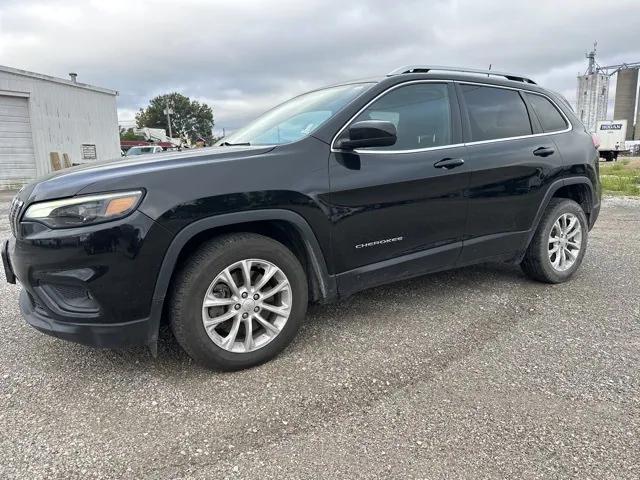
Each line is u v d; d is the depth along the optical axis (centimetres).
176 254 256
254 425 232
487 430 224
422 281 452
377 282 333
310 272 312
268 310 291
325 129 309
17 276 271
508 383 266
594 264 509
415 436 221
